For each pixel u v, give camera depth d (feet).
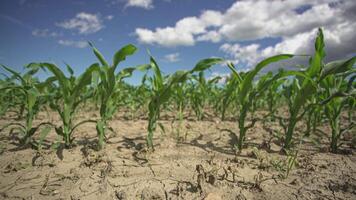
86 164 5.59
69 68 7.85
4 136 7.98
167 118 13.30
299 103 6.56
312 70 5.81
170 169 5.57
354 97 6.63
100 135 6.70
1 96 11.48
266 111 17.47
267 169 5.65
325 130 10.39
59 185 4.64
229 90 9.16
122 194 4.30
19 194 4.28
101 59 6.00
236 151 7.03
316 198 4.33
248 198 4.30
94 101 15.43
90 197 4.25
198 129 10.27
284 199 4.28
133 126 10.63
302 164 6.01
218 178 5.07
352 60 5.08
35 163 5.65
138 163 5.86
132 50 5.51
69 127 6.90
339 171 5.60
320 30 5.43
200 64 6.10
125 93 14.56
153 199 4.22
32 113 6.97
